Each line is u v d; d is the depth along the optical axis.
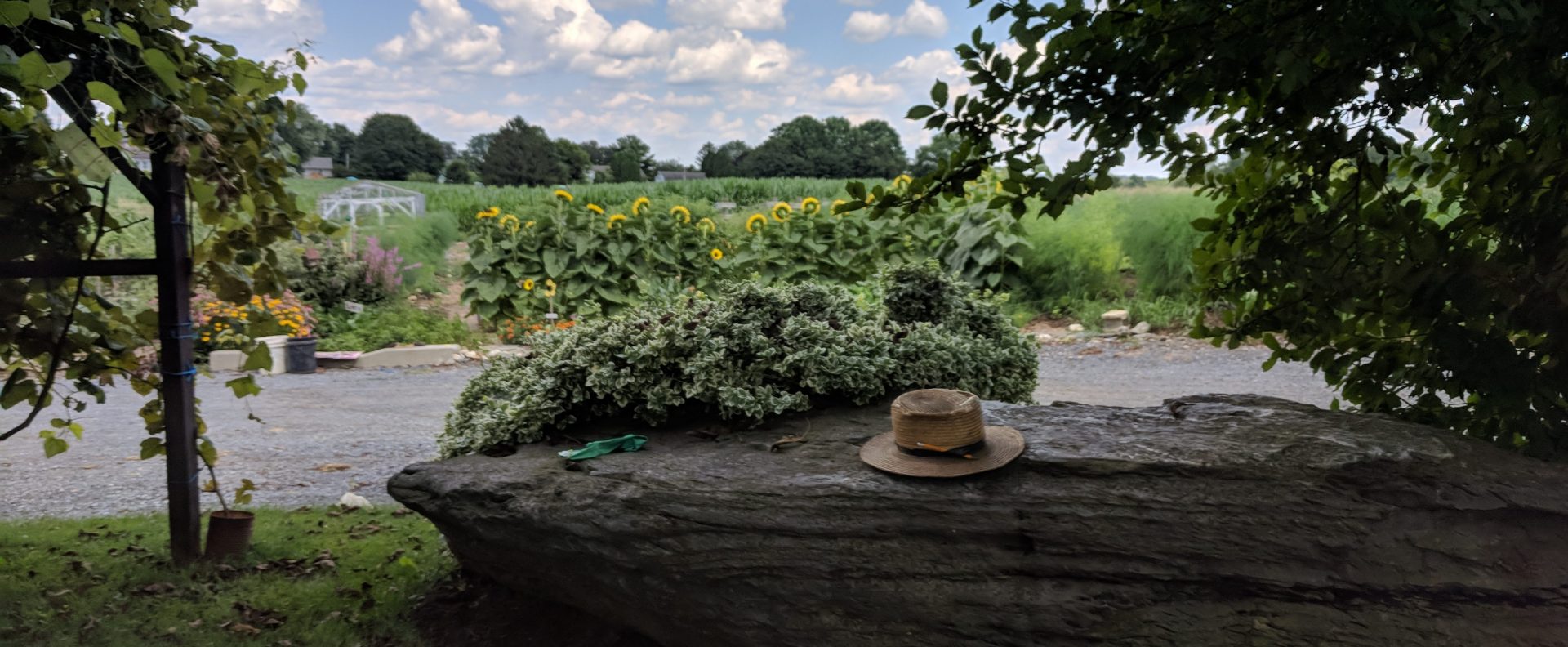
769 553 2.75
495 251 11.03
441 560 4.02
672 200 26.19
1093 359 8.95
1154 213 10.71
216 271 3.98
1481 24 2.30
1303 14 2.35
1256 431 2.72
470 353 9.95
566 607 3.44
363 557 4.10
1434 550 2.37
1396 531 2.40
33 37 3.21
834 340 3.46
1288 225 3.01
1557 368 2.54
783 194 29.64
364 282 11.18
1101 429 2.87
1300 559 2.44
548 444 3.50
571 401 3.55
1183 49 2.42
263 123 4.00
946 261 11.34
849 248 11.63
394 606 3.54
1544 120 2.47
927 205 2.77
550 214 11.52
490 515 3.14
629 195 28.17
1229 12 2.40
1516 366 2.53
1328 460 2.48
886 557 2.69
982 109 2.57
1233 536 2.47
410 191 17.77
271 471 5.80
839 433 3.17
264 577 3.85
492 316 10.93
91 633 3.22
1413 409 2.99
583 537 2.94
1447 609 2.34
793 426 3.29
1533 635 2.29
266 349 4.13
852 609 2.72
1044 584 2.60
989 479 2.67
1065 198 2.49
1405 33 2.32
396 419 7.26
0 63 2.78
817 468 2.89
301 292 10.61
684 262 11.47
